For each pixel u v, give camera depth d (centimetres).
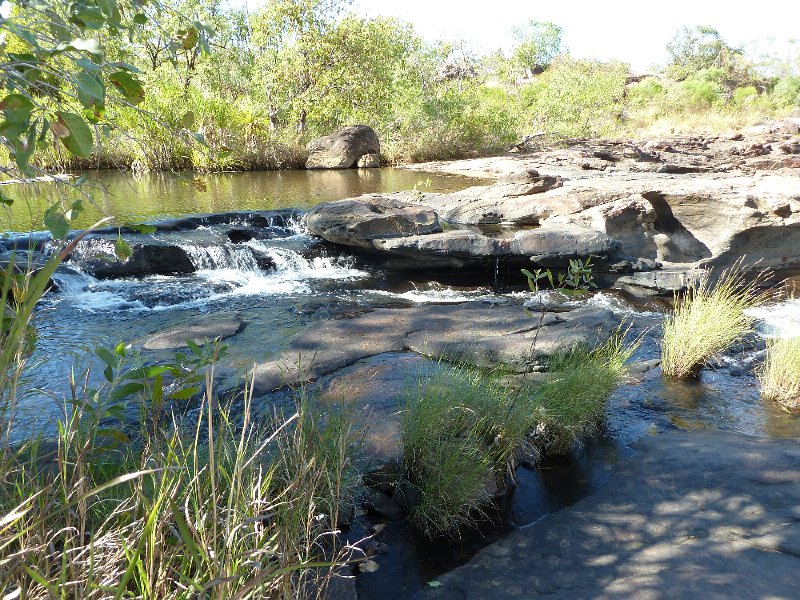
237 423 409
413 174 1977
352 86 2486
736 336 636
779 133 3466
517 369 538
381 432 397
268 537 233
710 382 562
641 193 948
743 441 432
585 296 833
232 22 2688
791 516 338
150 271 862
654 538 329
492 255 855
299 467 280
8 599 141
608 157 2470
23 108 156
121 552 183
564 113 3003
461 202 1262
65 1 171
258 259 895
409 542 336
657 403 520
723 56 6444
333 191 1498
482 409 401
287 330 649
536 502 377
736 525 334
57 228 179
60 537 195
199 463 279
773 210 877
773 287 886
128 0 189
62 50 153
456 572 311
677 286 814
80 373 515
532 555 322
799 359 524
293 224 1088
